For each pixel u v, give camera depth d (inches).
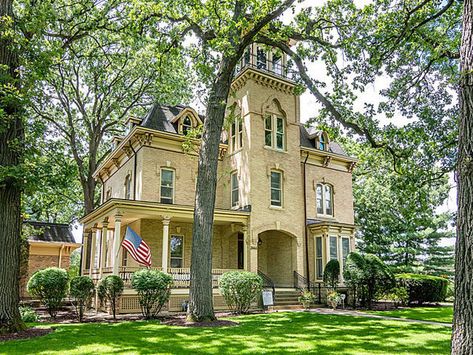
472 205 209.9
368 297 761.0
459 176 219.9
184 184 847.7
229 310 717.9
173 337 390.0
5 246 417.4
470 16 231.0
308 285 863.1
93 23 653.9
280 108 924.6
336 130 628.7
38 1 585.6
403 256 1391.5
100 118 1165.7
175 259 821.2
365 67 578.6
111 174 1033.5
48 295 600.1
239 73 900.0
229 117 713.0
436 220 1354.6
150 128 813.2
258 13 570.3
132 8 640.4
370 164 703.7
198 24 613.9
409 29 503.8
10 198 426.3
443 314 626.5
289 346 343.0
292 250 879.7
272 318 566.6
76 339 377.4
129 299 664.4
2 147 427.5
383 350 325.4
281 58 943.7
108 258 951.6
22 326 422.0
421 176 588.7
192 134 704.4
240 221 812.0
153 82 1103.0
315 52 642.8
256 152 858.8
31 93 477.4
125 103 1167.0
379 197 1349.7
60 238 1114.7
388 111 584.1
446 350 325.4
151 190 803.4
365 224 1414.9
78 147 1209.4
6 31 438.0
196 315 502.3
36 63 459.5
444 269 1363.2
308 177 968.9
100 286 598.5
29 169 414.3
